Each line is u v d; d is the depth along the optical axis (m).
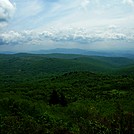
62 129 16.89
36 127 17.36
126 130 9.73
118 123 10.13
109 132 10.11
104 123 11.12
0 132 16.36
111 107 37.69
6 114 23.94
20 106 27.19
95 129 10.55
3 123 19.02
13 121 19.83
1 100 28.97
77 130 16.78
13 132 16.41
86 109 31.25
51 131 16.81
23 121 20.16
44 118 23.50
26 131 16.59
